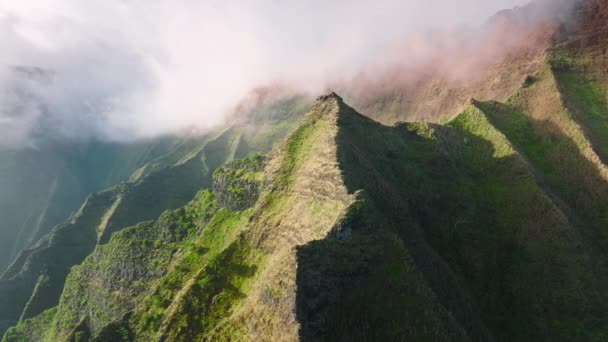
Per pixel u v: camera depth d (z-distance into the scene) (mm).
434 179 105625
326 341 51031
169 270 113812
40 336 150125
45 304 190750
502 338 83750
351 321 54219
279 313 55000
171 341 76500
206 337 65188
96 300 128125
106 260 133875
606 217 107062
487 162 118062
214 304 78562
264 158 114250
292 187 88812
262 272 76188
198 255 102688
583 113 135625
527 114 140250
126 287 122125
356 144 94812
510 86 170500
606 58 154625
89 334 121688
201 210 128500
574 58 159125
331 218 72000
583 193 113250
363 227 64875
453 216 99375
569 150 122062
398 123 124500
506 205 104938
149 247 125688
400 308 56562
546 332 84250
